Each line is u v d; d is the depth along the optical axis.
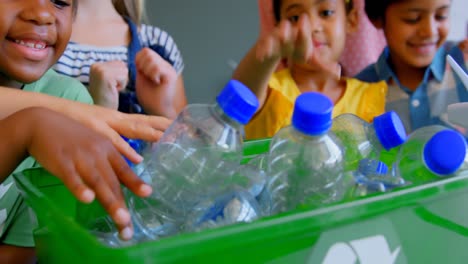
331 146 0.48
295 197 0.48
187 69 1.54
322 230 0.39
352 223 0.41
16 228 0.67
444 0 1.15
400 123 0.55
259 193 0.49
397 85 1.24
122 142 0.52
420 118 1.15
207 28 1.55
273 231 0.36
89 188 0.40
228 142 0.47
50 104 0.58
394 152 0.63
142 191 0.41
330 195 0.48
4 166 0.46
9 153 0.46
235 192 0.45
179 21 1.54
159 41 1.42
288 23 1.12
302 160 0.48
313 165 0.48
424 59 1.17
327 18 1.18
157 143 0.54
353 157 0.58
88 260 0.32
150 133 0.58
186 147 0.49
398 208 0.44
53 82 0.89
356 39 1.33
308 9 1.17
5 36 0.69
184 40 1.54
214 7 1.55
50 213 0.38
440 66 1.14
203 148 0.48
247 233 0.35
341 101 1.20
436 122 1.07
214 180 0.48
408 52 1.19
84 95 0.92
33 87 0.83
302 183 0.48
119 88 1.23
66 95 0.89
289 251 0.38
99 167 0.42
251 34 1.59
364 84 1.25
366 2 1.28
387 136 0.54
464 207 0.50
